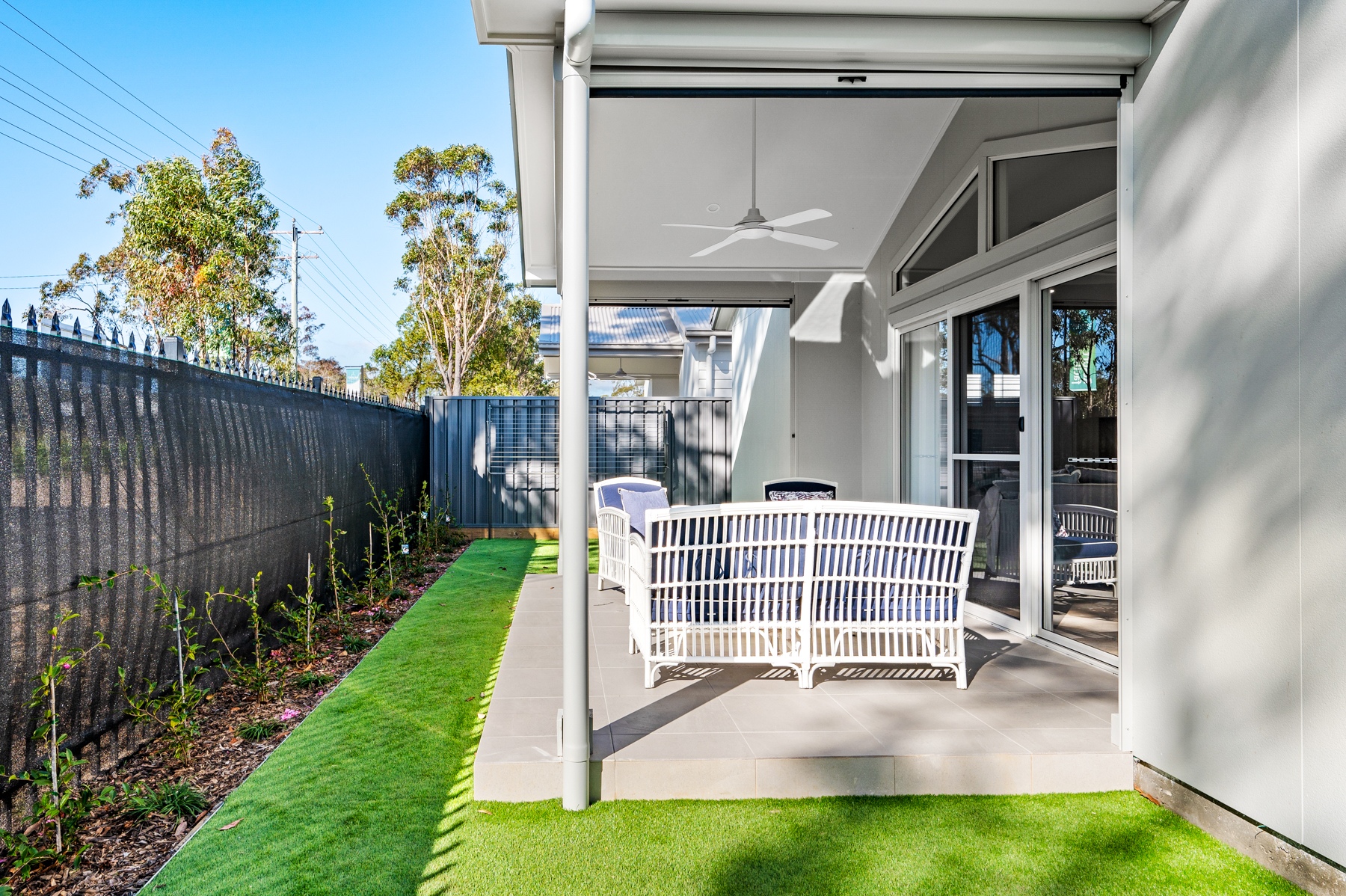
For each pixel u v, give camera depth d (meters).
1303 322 2.02
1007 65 2.68
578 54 2.39
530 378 32.16
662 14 2.52
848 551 3.42
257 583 4.11
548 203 4.87
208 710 3.48
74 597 2.49
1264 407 2.14
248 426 4.04
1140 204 2.67
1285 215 2.07
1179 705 2.48
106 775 2.70
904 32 2.56
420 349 28.69
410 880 2.09
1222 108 2.29
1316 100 1.97
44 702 2.32
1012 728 2.91
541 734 2.88
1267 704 2.14
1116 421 3.76
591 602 5.61
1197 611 2.40
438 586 6.90
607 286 7.23
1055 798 2.62
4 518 2.16
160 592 3.06
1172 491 2.52
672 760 2.59
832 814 2.49
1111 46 2.59
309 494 5.08
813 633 3.51
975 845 2.29
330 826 2.41
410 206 27.25
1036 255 4.20
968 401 5.12
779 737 2.80
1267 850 2.15
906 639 3.59
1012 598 4.64
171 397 3.19
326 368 38.44
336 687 3.89
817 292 7.17
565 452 2.51
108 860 2.20
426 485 9.77
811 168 5.62
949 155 5.19
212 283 18.95
